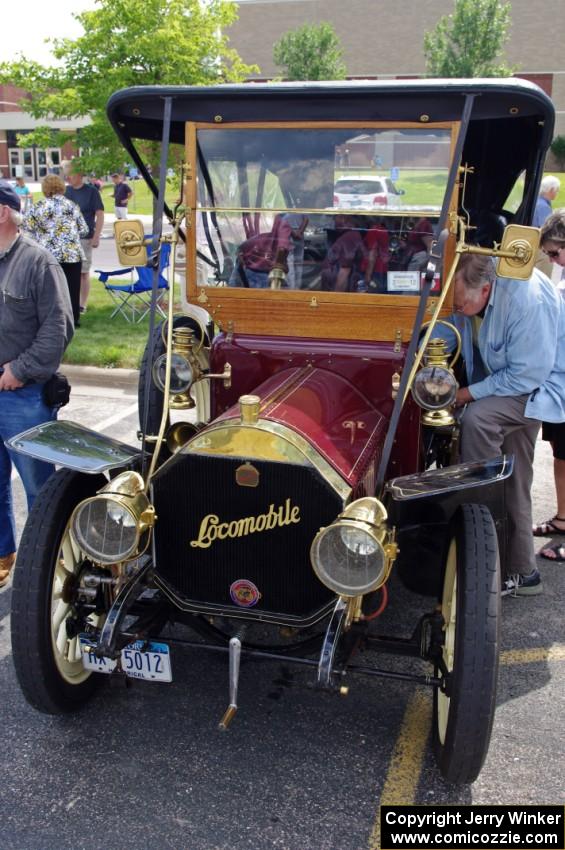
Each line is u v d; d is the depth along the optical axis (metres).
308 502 2.63
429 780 2.85
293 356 3.38
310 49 26.55
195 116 3.21
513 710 3.25
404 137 3.09
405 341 3.29
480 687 2.54
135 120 3.71
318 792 2.79
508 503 3.95
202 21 10.20
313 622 2.76
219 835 2.60
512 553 4.00
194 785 2.82
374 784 2.83
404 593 4.15
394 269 3.22
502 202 4.49
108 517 2.66
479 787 2.83
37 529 2.95
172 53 9.59
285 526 2.69
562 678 3.47
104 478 3.34
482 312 3.69
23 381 3.82
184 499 2.77
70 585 3.04
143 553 2.86
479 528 2.76
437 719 2.90
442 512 2.94
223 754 2.97
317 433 2.79
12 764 2.92
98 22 9.75
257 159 3.23
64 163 10.26
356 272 3.27
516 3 30.11
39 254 3.80
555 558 4.55
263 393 3.02
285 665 3.53
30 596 2.86
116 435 6.38
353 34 31.72
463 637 2.57
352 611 2.69
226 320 3.47
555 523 4.78
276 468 2.62
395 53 31.52
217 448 2.68
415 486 2.78
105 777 2.86
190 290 3.45
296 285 3.34
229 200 3.33
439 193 3.10
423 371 3.12
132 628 2.84
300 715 3.20
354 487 2.67
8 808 2.71
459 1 25.38
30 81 10.34
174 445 3.28
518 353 3.58
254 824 2.64
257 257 3.36
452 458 3.94
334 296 3.29
